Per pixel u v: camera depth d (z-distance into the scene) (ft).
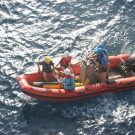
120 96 53.62
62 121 50.39
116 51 61.62
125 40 63.72
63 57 54.08
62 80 52.06
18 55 61.52
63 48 62.69
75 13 70.23
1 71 58.34
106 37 64.54
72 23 67.92
